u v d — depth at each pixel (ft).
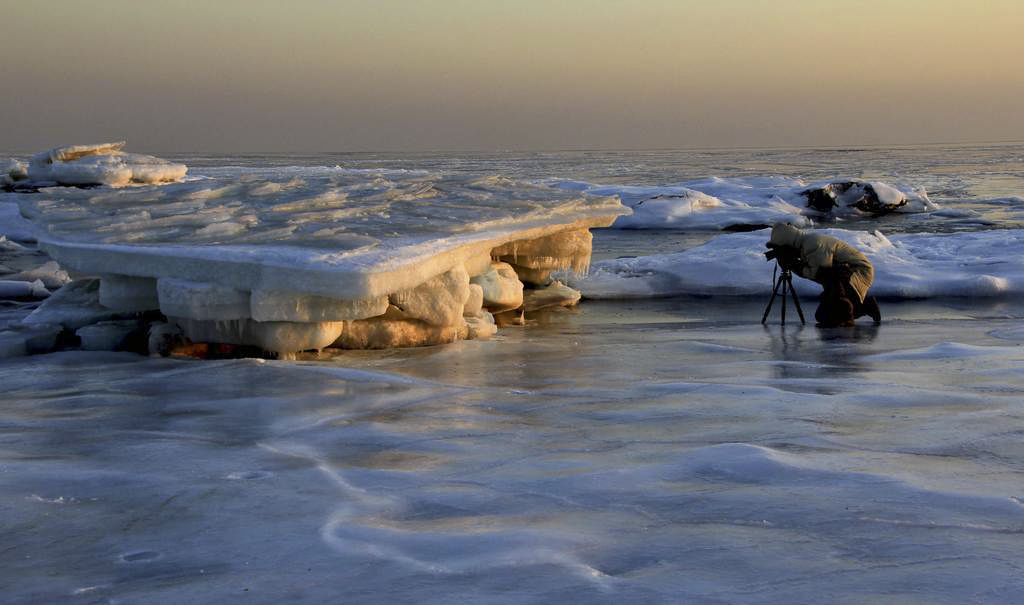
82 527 13.66
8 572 11.94
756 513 13.69
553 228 39.78
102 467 17.01
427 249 29.68
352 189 44.27
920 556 11.78
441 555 12.10
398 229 33.42
